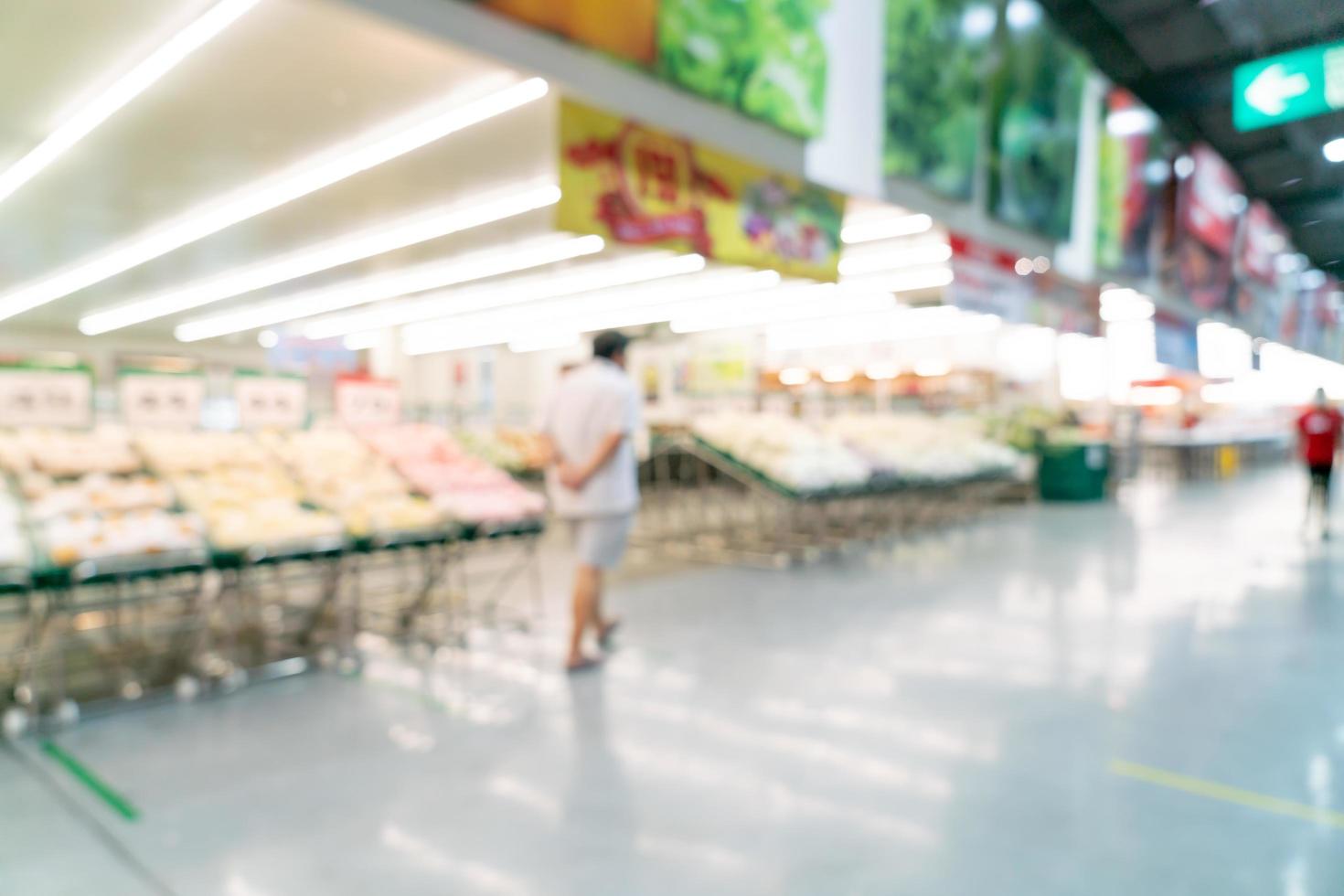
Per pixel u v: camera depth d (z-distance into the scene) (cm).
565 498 384
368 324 1375
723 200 520
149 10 414
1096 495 1188
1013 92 755
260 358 1539
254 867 215
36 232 809
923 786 261
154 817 243
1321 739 300
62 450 380
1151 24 717
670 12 479
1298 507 1108
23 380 392
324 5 405
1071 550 737
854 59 619
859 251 854
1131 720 319
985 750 290
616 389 380
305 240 838
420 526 416
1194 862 217
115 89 498
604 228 449
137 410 425
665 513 854
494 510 446
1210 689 354
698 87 496
